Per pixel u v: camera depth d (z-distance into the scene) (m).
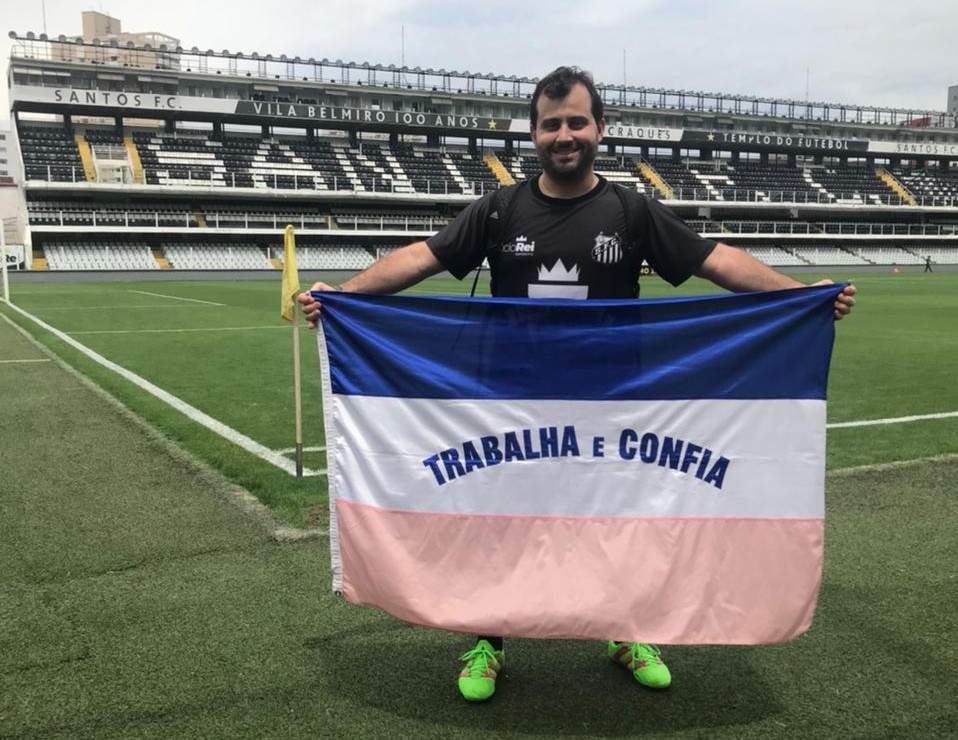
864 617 3.32
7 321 17.38
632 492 2.76
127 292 29.48
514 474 2.79
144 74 44.00
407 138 54.78
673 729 2.54
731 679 2.86
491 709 2.66
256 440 6.42
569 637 2.71
